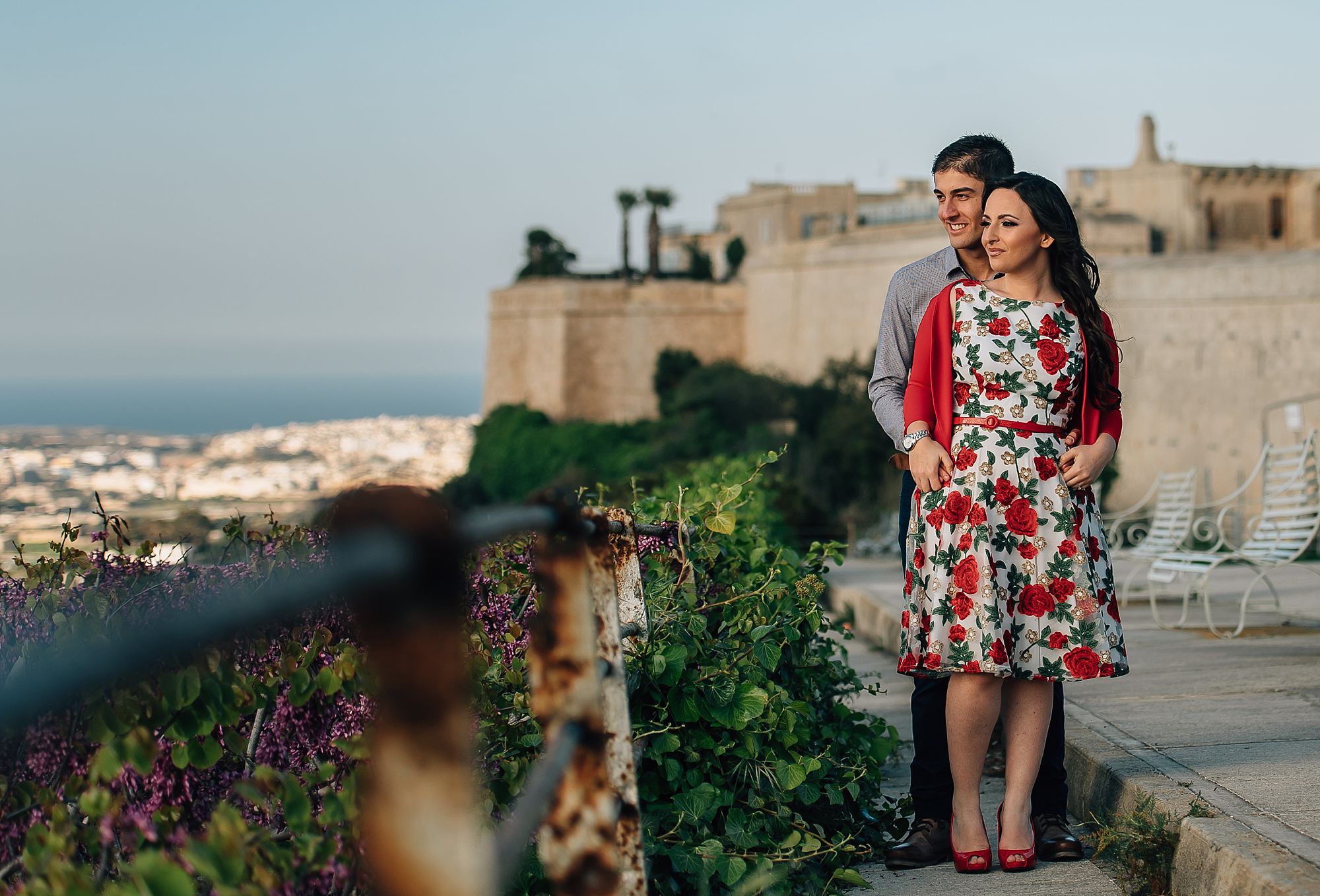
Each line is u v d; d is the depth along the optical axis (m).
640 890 1.90
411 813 1.10
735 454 48.19
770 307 61.12
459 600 1.17
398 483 1.14
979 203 3.73
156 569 2.76
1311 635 6.85
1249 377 40.53
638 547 3.91
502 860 1.26
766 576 4.16
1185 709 4.84
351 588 1.02
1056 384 3.36
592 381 64.38
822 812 3.79
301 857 1.91
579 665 1.65
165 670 2.12
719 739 3.50
